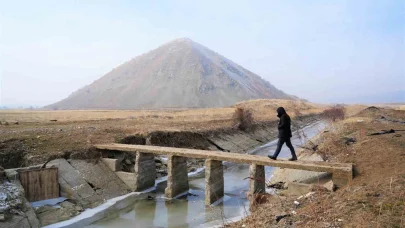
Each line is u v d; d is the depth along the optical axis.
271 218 10.02
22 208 14.91
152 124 38.31
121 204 18.42
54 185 17.58
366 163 14.66
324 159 18.33
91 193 18.75
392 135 20.45
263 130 49.84
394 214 8.08
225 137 38.00
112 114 64.62
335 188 13.51
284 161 15.90
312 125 64.12
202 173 26.53
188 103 175.62
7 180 15.80
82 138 24.20
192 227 14.63
